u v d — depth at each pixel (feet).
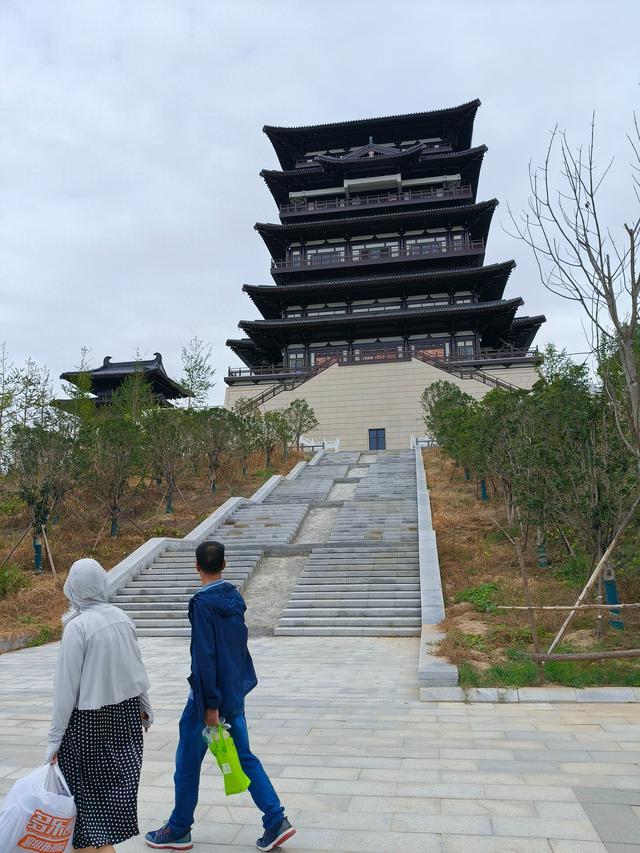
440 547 57.62
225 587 13.79
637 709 23.70
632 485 33.86
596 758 17.98
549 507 37.88
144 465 76.79
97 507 74.95
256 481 94.58
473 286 166.50
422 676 27.30
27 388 75.77
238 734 13.21
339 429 144.56
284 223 186.39
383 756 18.72
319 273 177.47
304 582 52.95
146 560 59.31
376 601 47.06
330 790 15.98
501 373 150.10
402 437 141.59
